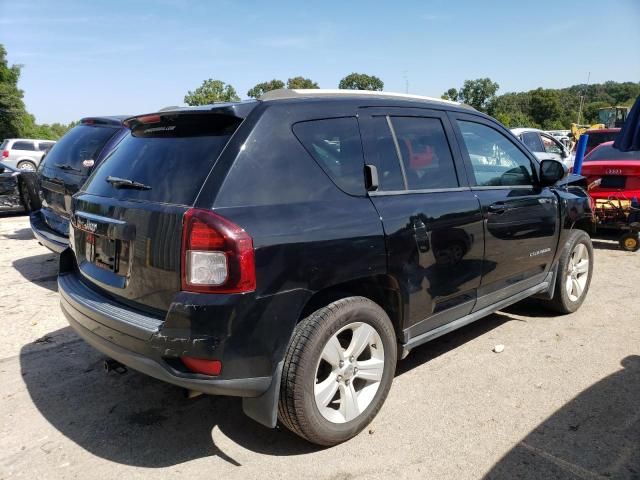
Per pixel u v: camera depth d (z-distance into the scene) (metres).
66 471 2.74
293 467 2.76
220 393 2.51
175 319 2.43
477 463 2.76
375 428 3.11
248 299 2.45
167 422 3.23
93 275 3.04
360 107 3.21
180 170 2.71
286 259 2.56
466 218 3.54
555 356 4.09
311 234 2.66
